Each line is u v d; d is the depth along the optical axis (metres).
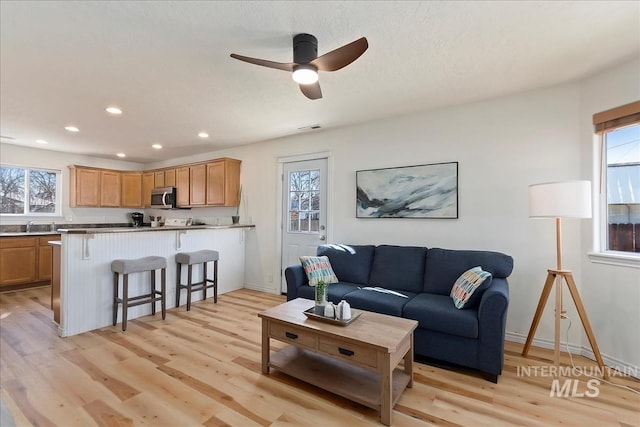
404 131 3.54
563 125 2.73
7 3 1.64
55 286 3.21
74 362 2.45
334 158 4.08
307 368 2.25
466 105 3.19
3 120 3.68
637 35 1.97
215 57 2.23
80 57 2.22
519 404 1.96
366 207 3.77
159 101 3.08
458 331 2.28
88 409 1.88
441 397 2.03
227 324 3.33
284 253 4.61
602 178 2.56
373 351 1.83
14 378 2.21
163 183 6.00
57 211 5.62
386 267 3.24
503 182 3.00
